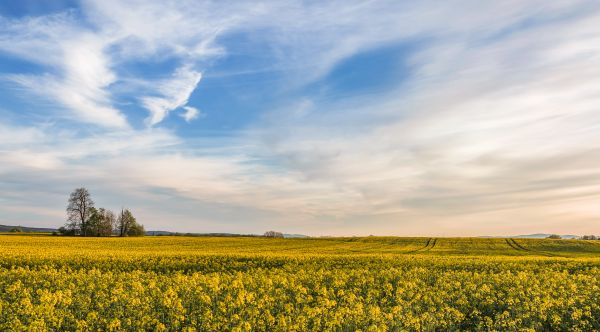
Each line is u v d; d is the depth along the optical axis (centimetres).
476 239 9194
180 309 1184
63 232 9056
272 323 1101
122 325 1127
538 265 3044
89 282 1748
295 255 3541
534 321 1277
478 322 1344
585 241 8631
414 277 2103
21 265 2780
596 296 1620
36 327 1016
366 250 5828
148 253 3612
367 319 1112
